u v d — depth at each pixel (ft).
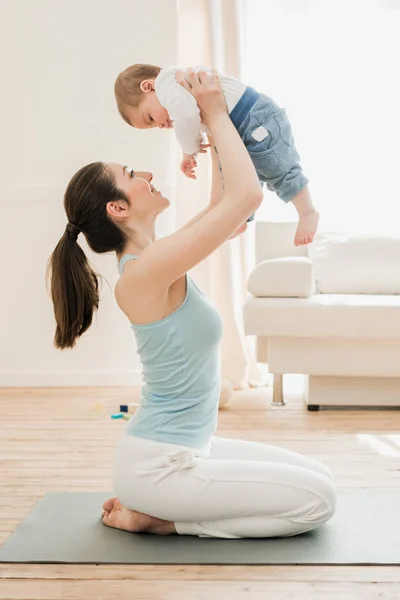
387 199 14.56
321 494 6.31
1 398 13.21
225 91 6.72
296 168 6.89
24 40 14.17
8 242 14.43
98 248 6.61
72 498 7.57
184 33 14.26
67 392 13.74
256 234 13.37
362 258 13.01
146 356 6.40
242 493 6.24
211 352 6.43
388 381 11.85
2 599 5.43
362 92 14.48
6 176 14.37
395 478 8.29
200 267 14.24
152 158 14.32
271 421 11.15
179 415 6.39
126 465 6.41
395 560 5.99
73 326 6.55
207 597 5.44
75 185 6.48
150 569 5.90
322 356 11.65
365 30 14.42
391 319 11.31
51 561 6.02
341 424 10.90
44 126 14.28
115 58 14.21
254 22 14.52
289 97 14.56
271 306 11.51
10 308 14.49
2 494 7.81
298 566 5.93
